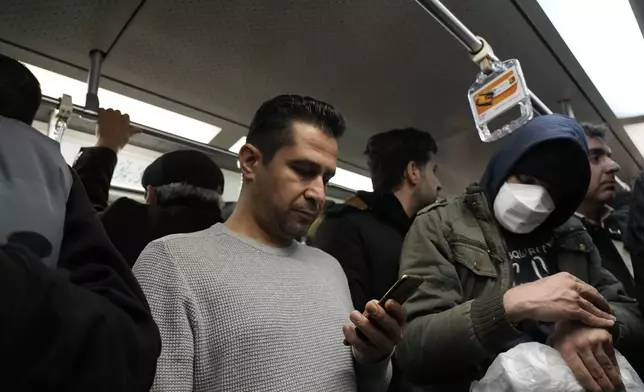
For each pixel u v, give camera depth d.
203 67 1.56
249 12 1.31
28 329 0.36
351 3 1.30
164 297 0.68
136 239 1.16
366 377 0.83
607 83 1.80
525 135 1.06
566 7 1.39
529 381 0.75
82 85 1.62
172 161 1.33
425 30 1.43
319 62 1.57
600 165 1.59
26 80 0.65
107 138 1.42
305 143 0.83
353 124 2.07
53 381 0.36
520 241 1.10
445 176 2.75
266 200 0.84
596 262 1.16
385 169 1.48
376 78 1.70
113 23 1.31
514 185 1.06
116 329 0.42
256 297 0.73
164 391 0.60
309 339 0.75
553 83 1.79
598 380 0.74
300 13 1.32
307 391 0.70
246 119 1.93
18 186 0.47
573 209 1.09
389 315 0.72
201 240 0.79
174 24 1.33
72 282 0.44
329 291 0.87
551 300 0.79
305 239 1.46
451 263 1.00
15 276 0.37
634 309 1.12
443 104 1.91
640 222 1.15
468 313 0.84
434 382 0.91
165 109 1.83
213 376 0.65
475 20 1.42
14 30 1.31
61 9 1.24
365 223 1.26
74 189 0.55
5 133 0.51
